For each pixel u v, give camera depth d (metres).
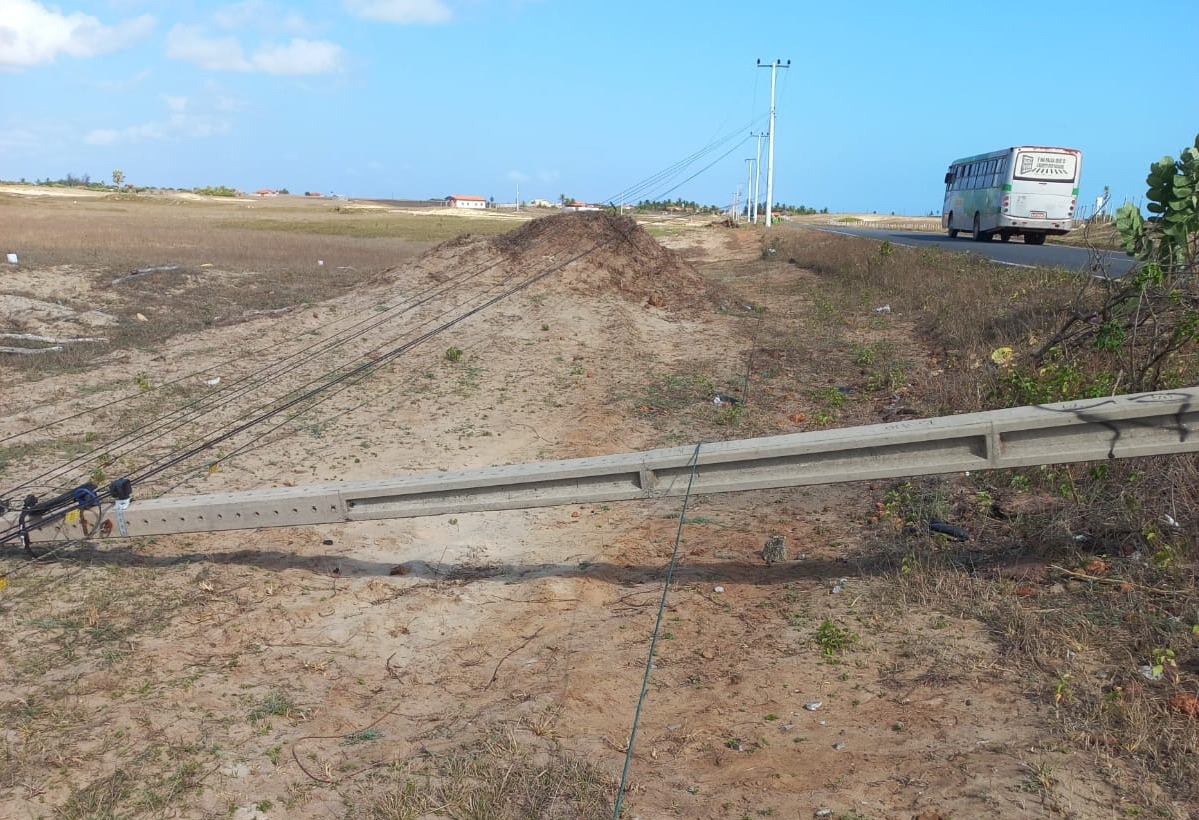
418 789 4.39
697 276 20.62
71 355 13.91
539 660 5.74
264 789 4.48
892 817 3.91
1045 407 5.51
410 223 66.25
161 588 6.62
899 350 13.98
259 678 5.53
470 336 15.26
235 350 14.41
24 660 5.58
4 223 46.03
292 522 6.34
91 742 4.80
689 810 4.11
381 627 6.22
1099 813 3.79
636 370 13.70
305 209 100.44
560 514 8.43
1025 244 33.44
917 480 8.02
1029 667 4.94
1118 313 9.56
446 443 10.34
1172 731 4.23
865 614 5.82
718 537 7.52
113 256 27.38
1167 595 5.43
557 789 4.32
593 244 19.72
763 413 11.25
